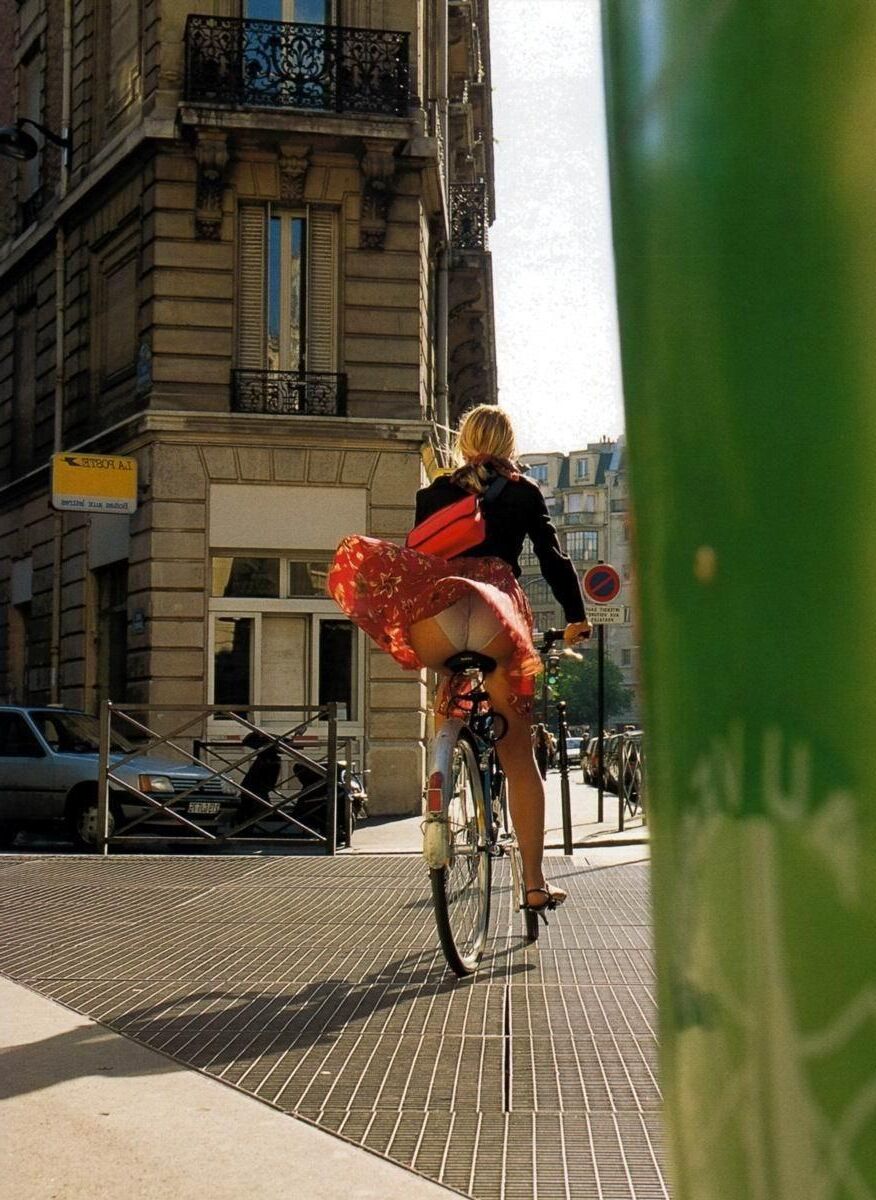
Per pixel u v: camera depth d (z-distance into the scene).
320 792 12.88
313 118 19.23
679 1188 0.50
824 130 0.39
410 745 19.17
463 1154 2.46
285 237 19.70
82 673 21.25
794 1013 0.40
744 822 0.43
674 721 0.48
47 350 23.23
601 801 15.39
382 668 19.20
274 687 19.14
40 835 15.20
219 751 15.00
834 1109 0.38
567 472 152.50
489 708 4.46
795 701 0.40
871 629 0.37
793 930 0.40
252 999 3.91
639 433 0.52
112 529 20.36
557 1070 3.08
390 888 6.66
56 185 23.25
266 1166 2.36
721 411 0.44
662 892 0.50
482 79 35.16
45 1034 3.41
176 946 4.88
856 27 0.38
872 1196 0.36
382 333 19.67
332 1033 3.46
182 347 19.23
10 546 24.95
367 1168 2.35
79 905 6.07
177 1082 2.94
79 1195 2.20
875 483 0.37
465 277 27.84
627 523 0.54
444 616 3.98
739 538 0.43
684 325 0.47
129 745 13.87
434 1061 3.17
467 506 4.19
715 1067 0.46
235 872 7.52
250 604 19.12
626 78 0.53
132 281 20.25
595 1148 2.50
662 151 0.49
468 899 4.36
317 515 19.20
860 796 0.37
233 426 19.03
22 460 24.64
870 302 0.37
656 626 0.50
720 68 0.44
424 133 19.61
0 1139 2.52
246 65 19.41
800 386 0.40
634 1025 3.53
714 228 0.45
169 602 18.88
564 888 6.57
